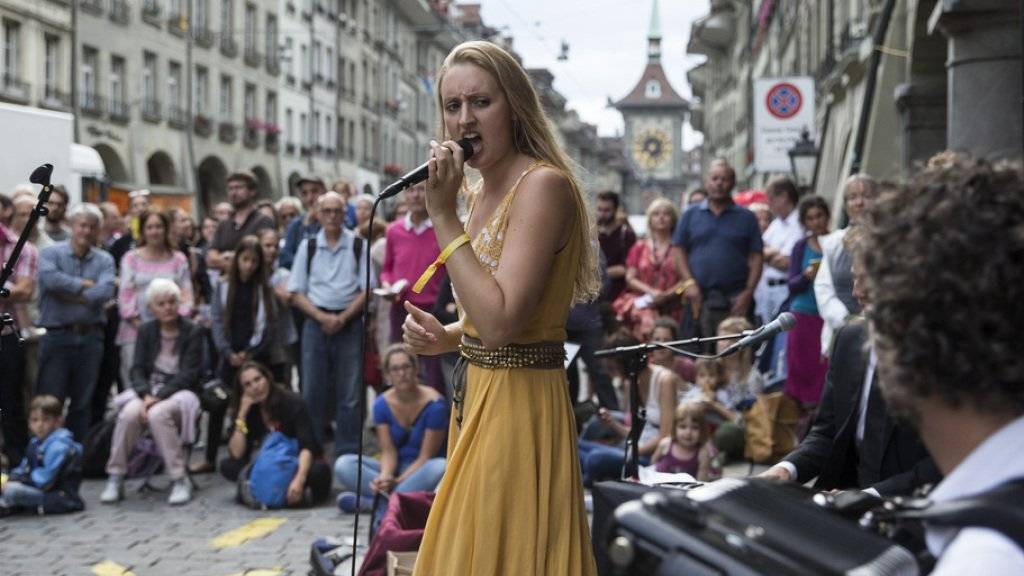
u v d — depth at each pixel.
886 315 1.52
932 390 1.50
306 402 8.94
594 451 7.94
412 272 9.27
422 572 3.22
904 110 14.58
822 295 7.45
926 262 1.49
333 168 61.81
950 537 1.48
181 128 45.53
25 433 9.20
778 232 10.99
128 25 41.53
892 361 1.52
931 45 14.12
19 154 12.95
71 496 7.95
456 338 3.39
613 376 9.17
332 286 9.41
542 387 3.15
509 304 2.95
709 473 7.79
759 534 1.45
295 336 10.44
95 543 7.02
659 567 1.44
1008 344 1.45
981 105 11.01
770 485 1.67
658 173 144.00
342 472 7.99
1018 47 10.91
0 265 9.29
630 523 1.47
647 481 3.75
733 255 9.93
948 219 1.51
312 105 58.94
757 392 9.35
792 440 8.84
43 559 6.62
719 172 9.95
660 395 8.23
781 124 19.02
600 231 11.46
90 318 9.36
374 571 5.30
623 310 11.09
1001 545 1.37
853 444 3.73
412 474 7.50
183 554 6.73
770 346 9.47
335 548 6.07
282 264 11.42
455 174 2.97
